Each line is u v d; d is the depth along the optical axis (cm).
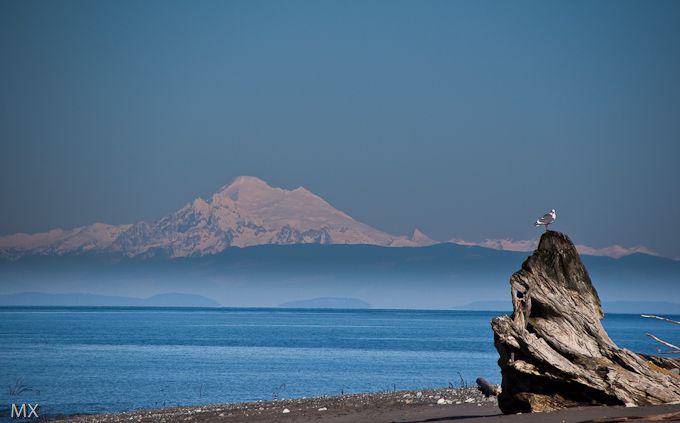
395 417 6844
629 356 5856
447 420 6356
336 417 7125
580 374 5669
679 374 6097
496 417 5572
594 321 5966
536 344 5756
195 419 7675
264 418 7375
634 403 5625
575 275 6056
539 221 6097
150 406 10144
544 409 5753
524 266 6072
